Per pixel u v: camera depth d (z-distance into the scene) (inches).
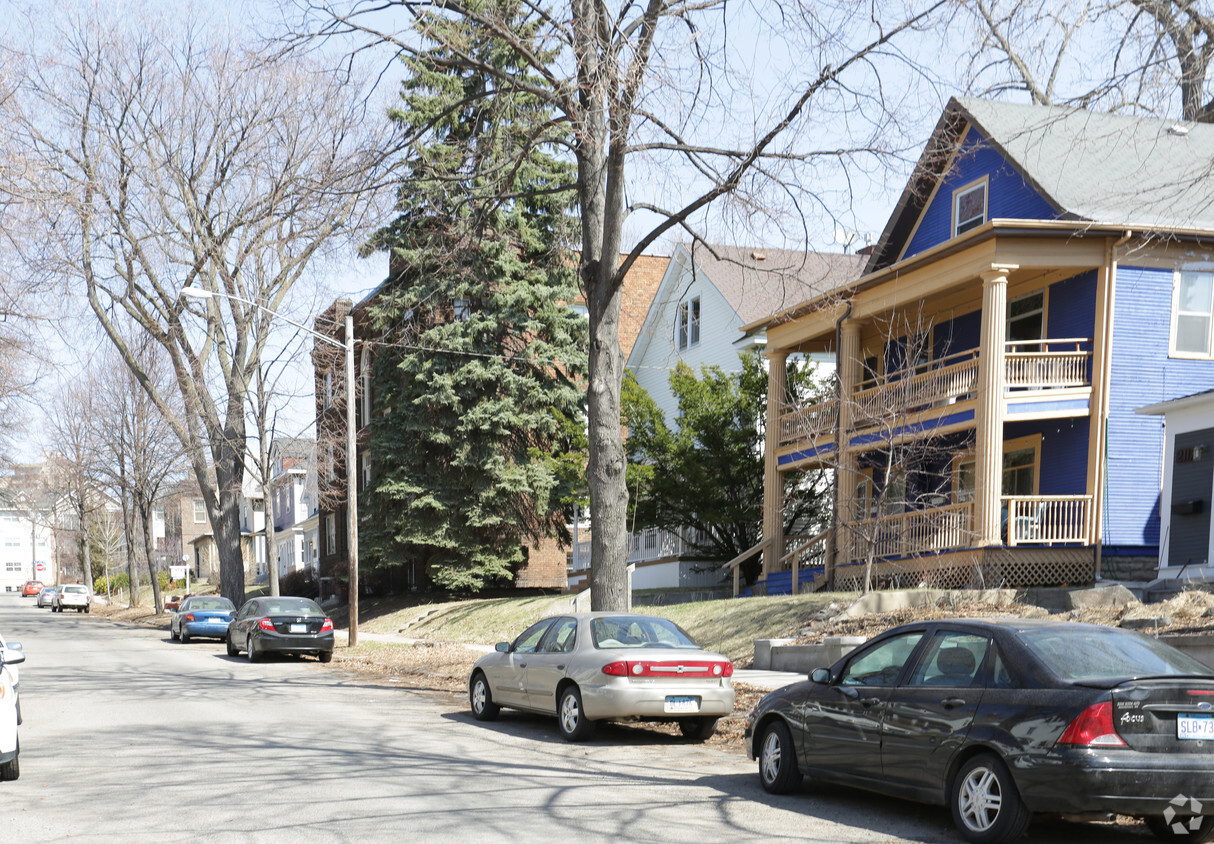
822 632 744.3
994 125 943.0
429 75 1063.0
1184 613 599.5
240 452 1444.4
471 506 1391.5
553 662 508.7
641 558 1392.7
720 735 510.9
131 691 702.5
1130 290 854.5
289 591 2102.6
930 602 768.3
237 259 1347.2
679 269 1485.0
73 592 2792.8
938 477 1061.8
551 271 1389.0
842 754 341.4
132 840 295.7
